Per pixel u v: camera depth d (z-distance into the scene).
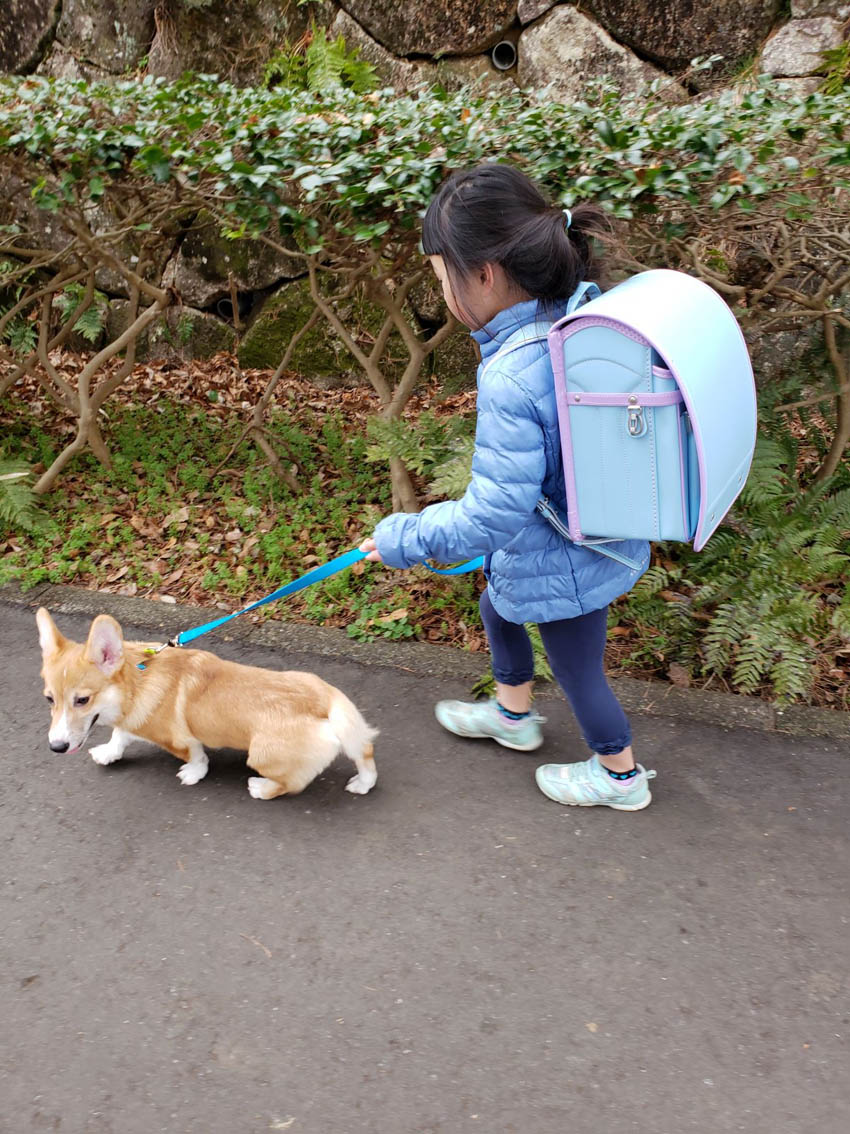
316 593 4.06
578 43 5.90
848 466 4.29
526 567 2.38
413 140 3.25
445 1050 2.08
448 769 3.04
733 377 2.12
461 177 2.09
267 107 3.53
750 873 2.58
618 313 1.95
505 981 2.26
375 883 2.57
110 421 5.96
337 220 3.68
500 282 2.11
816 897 2.49
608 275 2.40
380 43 6.36
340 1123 1.93
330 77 5.95
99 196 4.06
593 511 2.17
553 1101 1.96
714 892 2.51
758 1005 2.18
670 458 2.03
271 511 4.80
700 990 2.22
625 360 1.98
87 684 2.71
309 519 4.65
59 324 7.27
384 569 4.21
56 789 2.97
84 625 3.94
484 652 3.69
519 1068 2.04
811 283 4.28
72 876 2.61
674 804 2.85
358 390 6.76
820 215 3.34
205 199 3.86
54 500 4.93
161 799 2.92
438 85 3.74
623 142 3.05
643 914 2.45
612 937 2.38
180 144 3.53
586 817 2.80
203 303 7.13
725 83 5.64
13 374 5.16
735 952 2.32
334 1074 2.03
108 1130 1.92
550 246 2.04
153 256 4.83
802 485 4.37
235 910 2.48
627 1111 1.94
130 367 5.08
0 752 3.14
